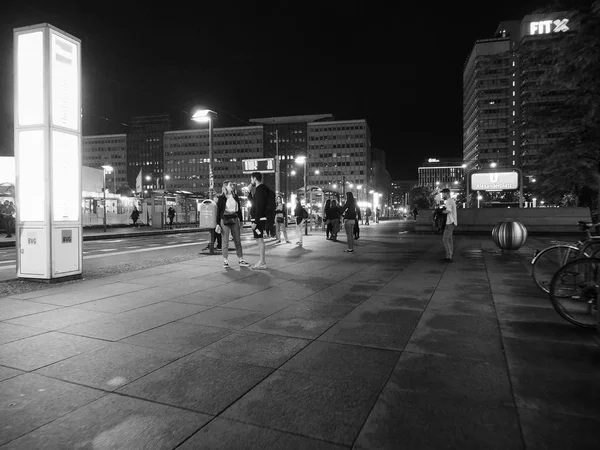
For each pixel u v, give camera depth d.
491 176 25.64
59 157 7.59
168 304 5.79
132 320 4.95
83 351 3.87
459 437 2.39
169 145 175.38
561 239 19.66
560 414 2.65
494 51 116.62
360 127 157.38
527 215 23.12
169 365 3.52
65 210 7.70
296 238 19.73
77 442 2.36
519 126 8.21
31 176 7.51
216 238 12.97
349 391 3.01
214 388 3.06
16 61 7.58
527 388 3.04
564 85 7.07
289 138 167.62
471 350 3.87
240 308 5.55
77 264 7.91
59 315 5.18
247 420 2.60
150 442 2.35
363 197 110.00
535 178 9.46
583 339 4.18
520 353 3.78
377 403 2.82
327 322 4.85
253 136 168.50
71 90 7.83
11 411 2.72
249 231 31.00
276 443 2.34
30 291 6.71
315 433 2.45
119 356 3.74
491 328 4.58
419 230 24.72
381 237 20.77
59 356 3.73
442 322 4.83
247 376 3.28
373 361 3.61
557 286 4.81
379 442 2.35
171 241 21.09
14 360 3.63
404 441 2.36
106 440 2.38
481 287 6.95
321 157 160.38
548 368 3.42
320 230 30.05
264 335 4.36
